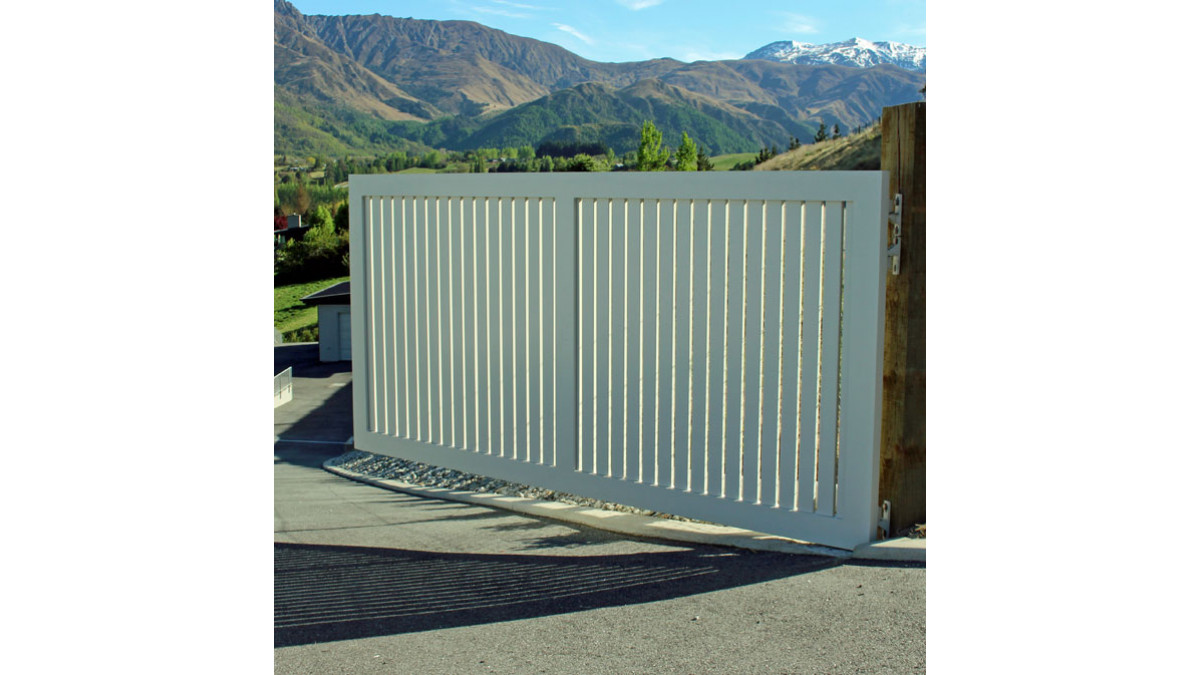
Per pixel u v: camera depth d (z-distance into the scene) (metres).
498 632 3.52
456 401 6.38
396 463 7.74
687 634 3.41
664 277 5.02
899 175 4.21
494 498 5.95
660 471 5.16
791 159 85.31
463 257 6.19
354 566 4.45
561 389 5.61
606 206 5.29
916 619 3.46
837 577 3.95
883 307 4.29
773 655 3.21
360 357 7.00
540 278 5.66
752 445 4.74
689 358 4.95
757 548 4.52
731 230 4.71
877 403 4.33
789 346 4.55
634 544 4.72
